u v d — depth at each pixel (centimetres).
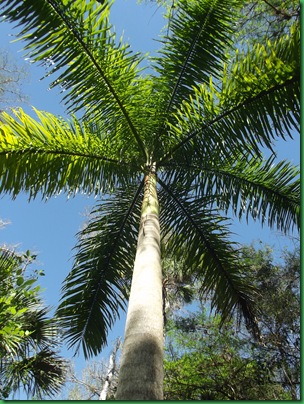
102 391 1288
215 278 652
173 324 1246
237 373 1088
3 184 489
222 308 644
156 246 432
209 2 538
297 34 432
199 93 508
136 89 533
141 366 283
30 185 507
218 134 525
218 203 626
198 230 646
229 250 648
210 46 549
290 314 1079
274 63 436
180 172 625
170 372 1134
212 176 623
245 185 620
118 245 662
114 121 558
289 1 849
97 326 648
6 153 490
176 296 1292
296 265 1146
